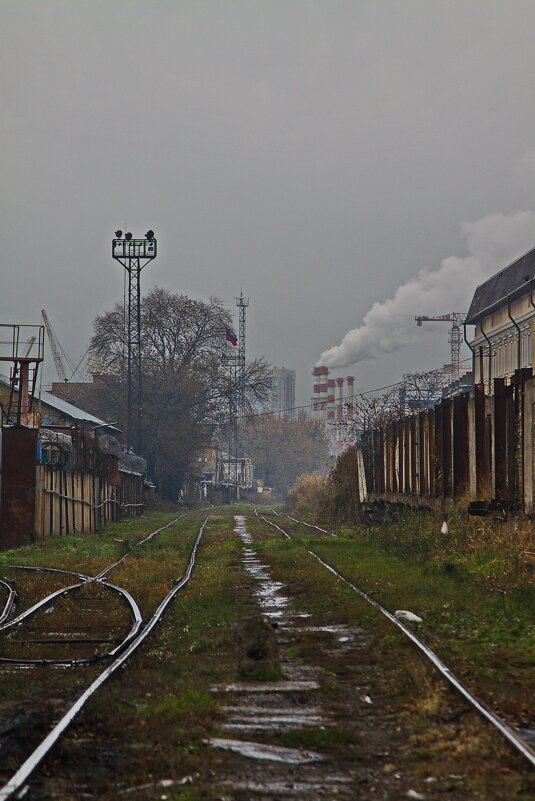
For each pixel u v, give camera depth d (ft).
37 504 388.78
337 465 590.96
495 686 104.53
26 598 207.82
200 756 79.46
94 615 179.93
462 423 297.12
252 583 229.66
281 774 75.61
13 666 128.06
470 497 278.05
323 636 146.10
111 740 86.89
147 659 128.98
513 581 187.42
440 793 69.46
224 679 113.60
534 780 70.13
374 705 100.07
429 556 261.65
